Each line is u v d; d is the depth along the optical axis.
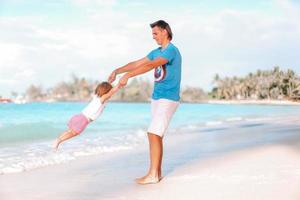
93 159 7.69
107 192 4.80
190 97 172.25
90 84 171.12
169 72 5.25
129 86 161.00
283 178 5.09
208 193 4.52
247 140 10.46
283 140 9.68
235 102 154.50
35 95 169.12
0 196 4.67
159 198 4.42
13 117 27.14
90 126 18.83
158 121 5.27
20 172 6.27
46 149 9.45
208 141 10.73
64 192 4.85
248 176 5.29
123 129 16.86
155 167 5.25
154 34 5.42
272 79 147.88
